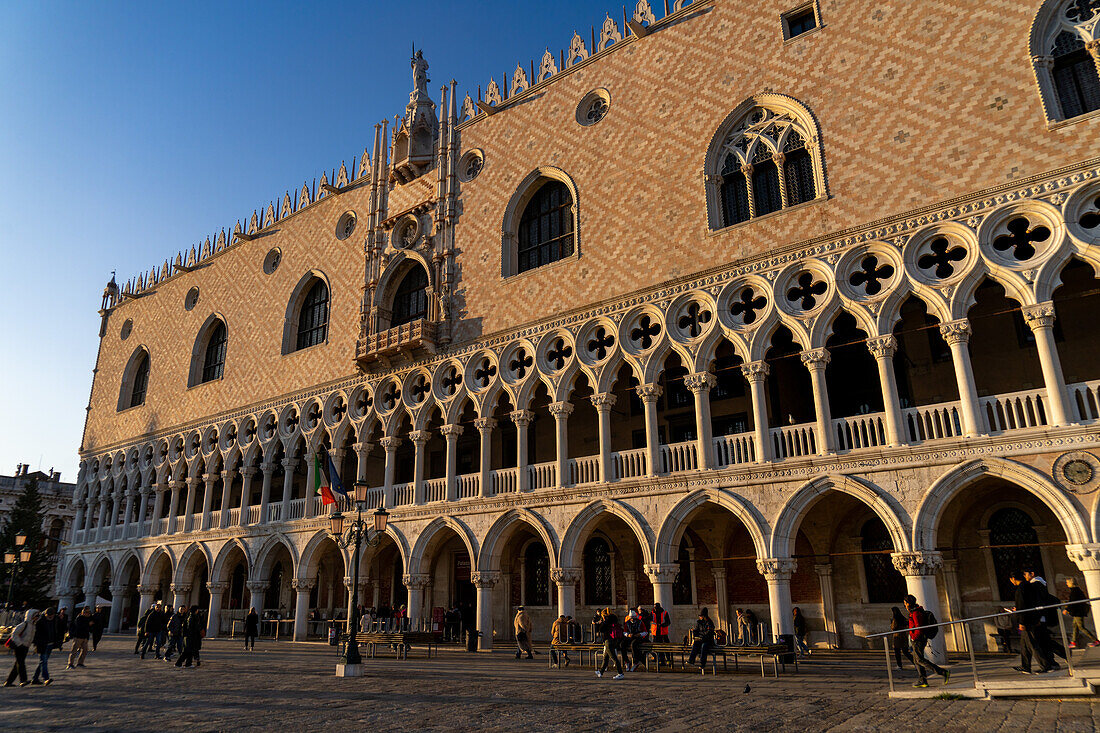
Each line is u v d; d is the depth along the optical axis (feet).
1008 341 81.41
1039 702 42.45
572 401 100.83
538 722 41.19
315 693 55.77
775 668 61.87
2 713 47.44
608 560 104.58
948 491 67.15
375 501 116.57
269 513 133.08
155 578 151.64
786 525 74.84
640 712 44.14
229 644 117.91
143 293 186.19
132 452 169.17
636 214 95.66
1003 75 72.59
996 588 77.56
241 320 153.07
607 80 104.88
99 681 66.59
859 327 75.82
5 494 260.83
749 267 83.92
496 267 109.91
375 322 124.57
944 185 73.46
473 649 93.76
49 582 232.94
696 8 98.12
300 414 131.64
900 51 79.71
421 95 132.77
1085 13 70.59
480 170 118.11
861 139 80.02
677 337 87.35
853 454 72.38
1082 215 66.08
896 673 60.29
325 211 143.64
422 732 38.60
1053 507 62.34
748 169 88.84
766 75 89.20
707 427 82.94
